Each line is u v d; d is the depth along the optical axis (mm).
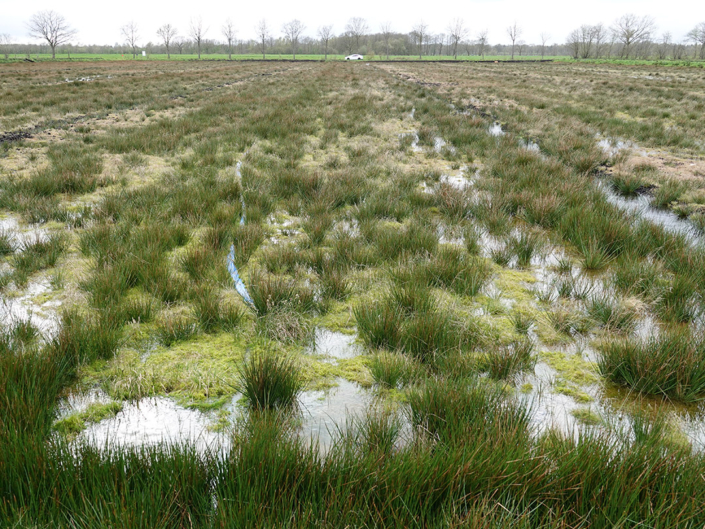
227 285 4195
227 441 2445
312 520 1776
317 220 5750
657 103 18016
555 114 15648
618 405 2793
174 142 10328
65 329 3146
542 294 4180
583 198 6539
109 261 4363
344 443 2227
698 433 2547
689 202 7012
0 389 2393
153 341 3352
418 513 1877
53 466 1948
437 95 22422
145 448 2275
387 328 3361
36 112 14945
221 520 1694
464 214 6328
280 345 3375
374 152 10109
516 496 1926
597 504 1871
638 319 3736
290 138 11398
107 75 33719
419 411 2576
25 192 6625
